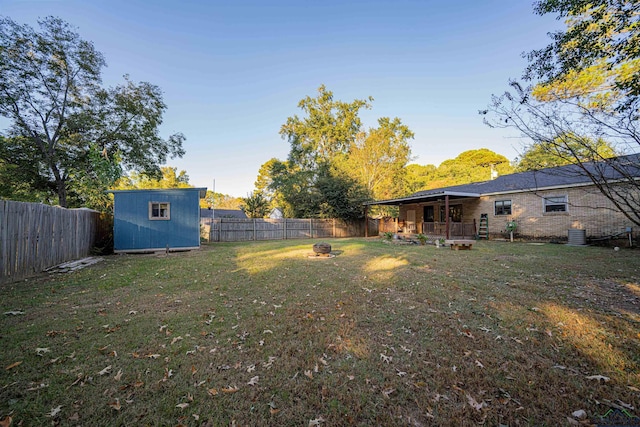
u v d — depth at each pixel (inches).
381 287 201.6
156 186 1146.7
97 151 581.3
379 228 890.7
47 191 671.1
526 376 94.3
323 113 1226.0
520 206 549.6
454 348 113.5
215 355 109.6
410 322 139.3
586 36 170.7
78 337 123.9
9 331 128.9
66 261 315.0
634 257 315.3
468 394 85.7
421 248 440.8
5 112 542.0
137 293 193.3
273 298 180.1
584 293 181.9
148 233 440.8
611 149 117.6
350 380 93.5
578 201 468.1
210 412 79.1
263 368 100.9
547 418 75.9
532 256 334.0
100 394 86.1
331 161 1023.0
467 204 655.1
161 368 100.3
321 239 716.7
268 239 756.0
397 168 1078.4
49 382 91.5
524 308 155.4
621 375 94.1
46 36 556.7
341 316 147.6
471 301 168.1
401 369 99.8
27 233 244.1
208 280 230.7
